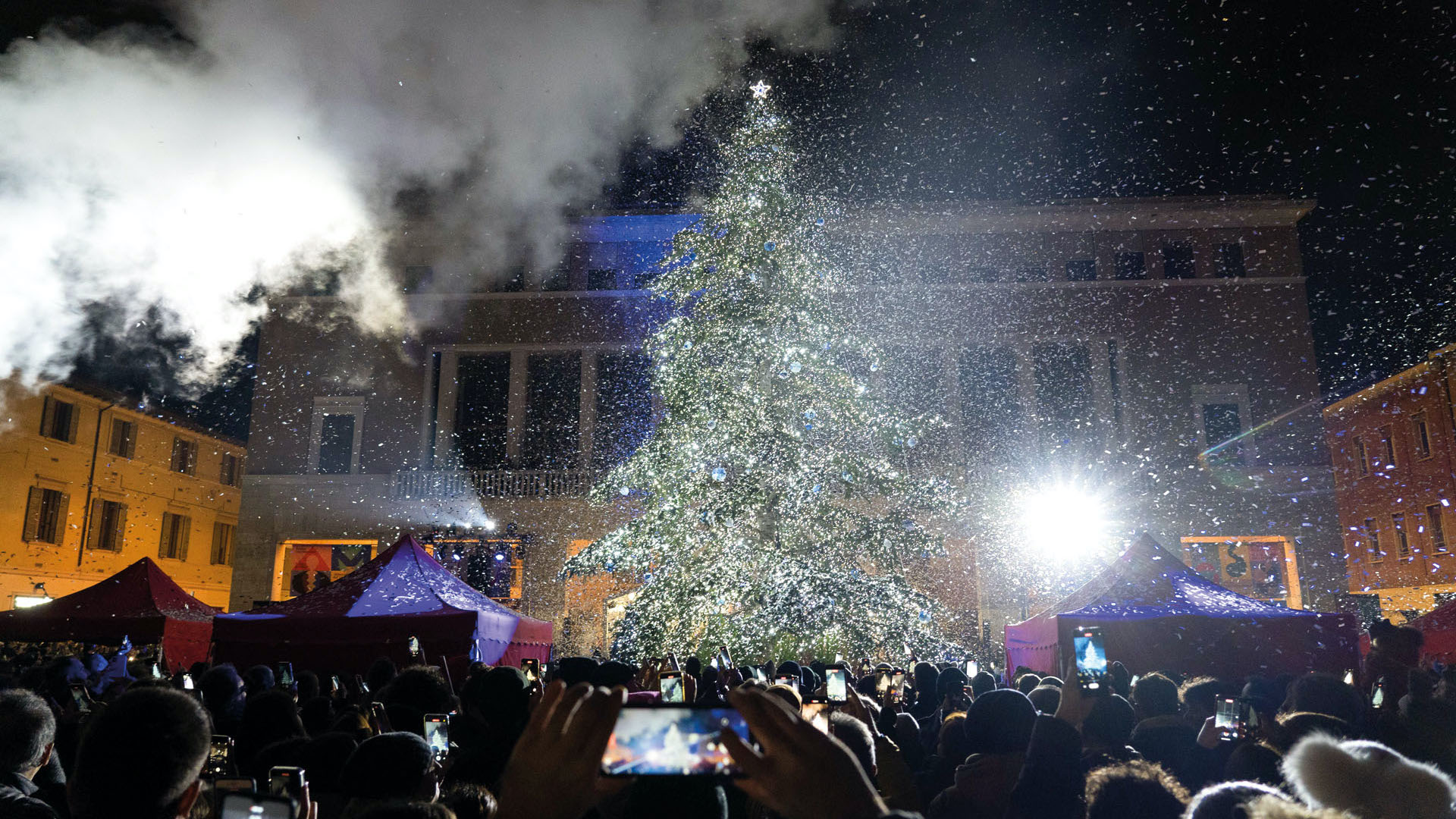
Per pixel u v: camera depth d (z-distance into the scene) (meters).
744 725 1.53
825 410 20.88
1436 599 33.16
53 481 32.59
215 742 4.12
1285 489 29.80
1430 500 33.44
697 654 19.12
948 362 30.36
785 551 19.80
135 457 36.22
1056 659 13.00
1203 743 4.89
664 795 2.28
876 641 18.72
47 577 32.06
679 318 21.00
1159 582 13.28
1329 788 2.21
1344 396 38.53
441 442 31.00
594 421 30.97
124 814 2.17
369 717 5.36
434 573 13.65
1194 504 29.69
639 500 28.91
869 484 20.91
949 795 3.91
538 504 30.16
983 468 29.75
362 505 30.45
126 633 13.05
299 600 12.98
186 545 38.72
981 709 3.93
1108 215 31.53
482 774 4.08
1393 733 5.69
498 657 13.20
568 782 1.34
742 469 19.70
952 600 29.19
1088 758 4.39
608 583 29.58
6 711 3.63
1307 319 30.95
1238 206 31.50
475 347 31.70
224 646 12.12
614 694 1.39
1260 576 29.70
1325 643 11.92
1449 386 32.03
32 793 3.68
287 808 2.05
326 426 31.47
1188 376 30.59
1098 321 30.94
